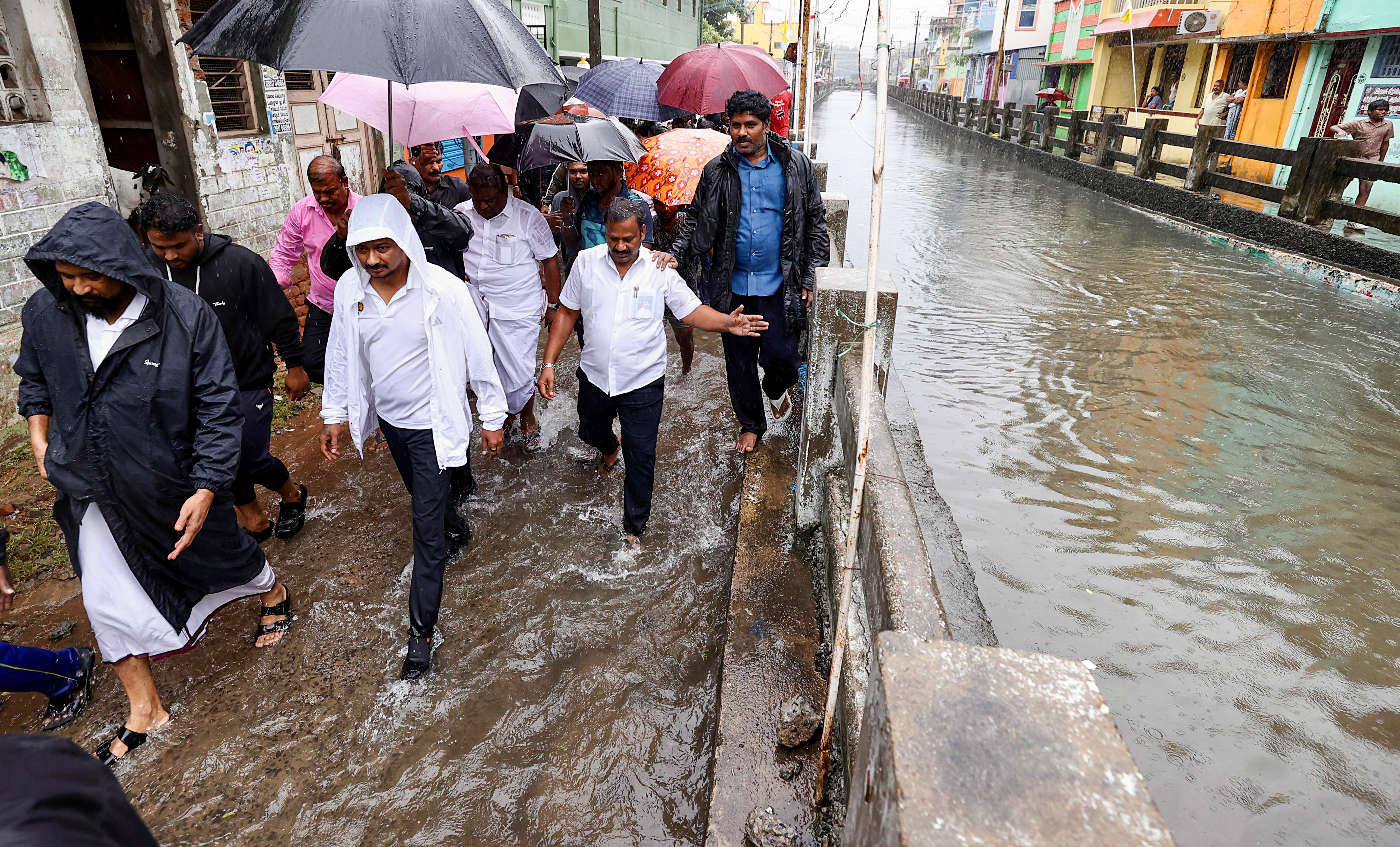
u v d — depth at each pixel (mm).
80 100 4938
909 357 6754
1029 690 1190
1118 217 14016
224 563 2785
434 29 3035
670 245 5250
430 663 3012
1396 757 2973
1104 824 989
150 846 972
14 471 4258
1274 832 2674
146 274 2373
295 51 2934
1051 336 7367
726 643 2977
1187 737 3023
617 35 19391
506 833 2375
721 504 4195
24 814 806
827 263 4422
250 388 3469
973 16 51219
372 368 3008
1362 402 5980
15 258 4605
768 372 4832
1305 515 4492
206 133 6156
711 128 9883
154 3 5582
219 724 2750
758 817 2197
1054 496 4629
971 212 14281
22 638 3158
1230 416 5723
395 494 4254
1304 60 15414
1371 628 3615
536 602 3400
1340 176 10273
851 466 3135
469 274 4359
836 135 32469
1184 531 4312
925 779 1043
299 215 4227
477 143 6203
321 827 2379
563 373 6023
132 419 2420
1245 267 10234
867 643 2459
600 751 2666
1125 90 25188
